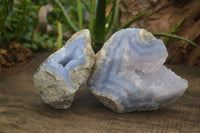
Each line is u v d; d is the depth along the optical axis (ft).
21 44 2.05
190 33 1.94
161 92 1.26
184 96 1.48
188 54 1.95
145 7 2.06
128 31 1.29
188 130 1.20
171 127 1.22
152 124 1.23
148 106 1.30
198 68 1.89
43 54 2.06
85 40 1.28
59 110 1.32
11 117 1.27
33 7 2.28
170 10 2.04
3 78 1.68
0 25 1.89
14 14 2.16
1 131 1.17
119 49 1.28
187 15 2.00
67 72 1.23
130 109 1.30
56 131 1.18
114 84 1.28
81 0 2.08
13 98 1.44
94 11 1.93
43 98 1.29
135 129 1.20
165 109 1.35
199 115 1.31
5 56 1.87
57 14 2.75
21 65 1.88
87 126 1.21
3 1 1.84
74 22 2.75
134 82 1.26
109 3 2.80
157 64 1.30
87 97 1.44
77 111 1.31
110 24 2.05
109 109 1.33
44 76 1.23
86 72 1.26
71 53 1.27
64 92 1.23
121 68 1.28
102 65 1.30
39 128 1.19
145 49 1.28
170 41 1.98
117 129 1.19
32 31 2.22
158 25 2.04
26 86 1.58
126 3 2.12
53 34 2.39
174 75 1.32
